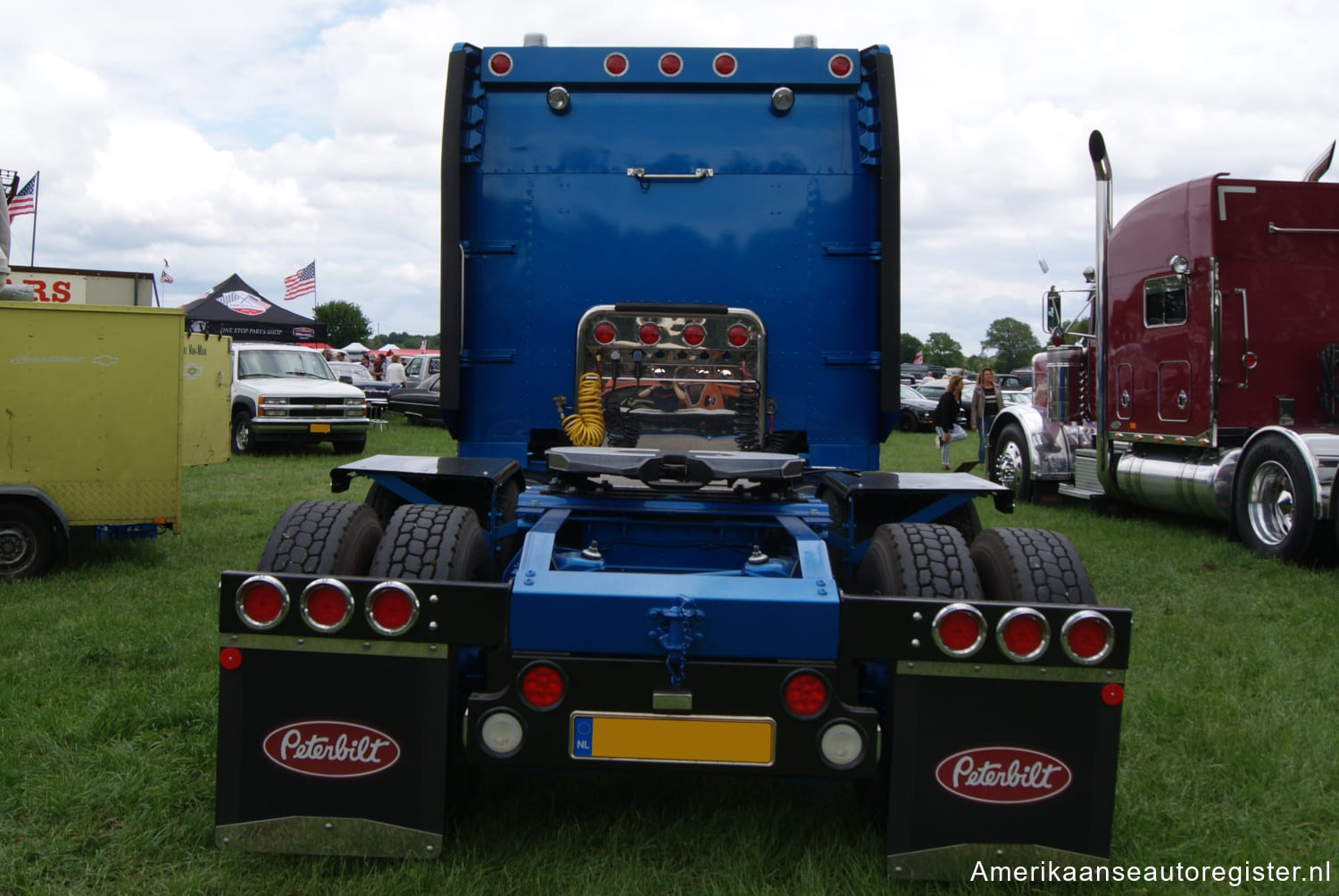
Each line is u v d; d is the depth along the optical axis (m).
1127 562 8.49
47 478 7.38
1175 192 10.25
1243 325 9.89
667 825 3.54
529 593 3.08
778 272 4.92
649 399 4.75
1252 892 3.20
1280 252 9.92
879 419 4.93
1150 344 10.69
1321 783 3.96
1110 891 3.12
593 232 4.92
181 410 7.65
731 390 4.74
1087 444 12.52
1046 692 3.06
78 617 6.10
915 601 3.06
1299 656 5.63
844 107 4.92
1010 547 3.47
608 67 4.86
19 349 7.27
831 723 3.09
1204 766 4.11
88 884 3.10
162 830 3.40
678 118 4.92
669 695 3.07
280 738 3.10
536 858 3.23
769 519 4.03
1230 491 9.34
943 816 3.08
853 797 3.78
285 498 11.99
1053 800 3.08
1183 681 5.17
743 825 3.51
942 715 3.07
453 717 3.16
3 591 6.84
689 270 4.92
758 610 3.08
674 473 3.79
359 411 18.88
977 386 16.56
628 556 4.07
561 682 3.09
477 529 3.60
